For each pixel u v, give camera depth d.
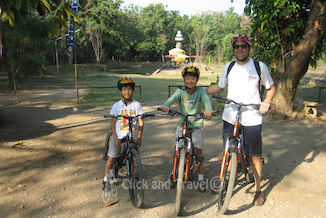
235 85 3.29
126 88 3.53
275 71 8.27
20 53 16.98
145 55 64.44
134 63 56.88
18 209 3.25
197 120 3.66
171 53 49.97
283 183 3.89
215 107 9.35
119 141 3.53
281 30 7.94
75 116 8.51
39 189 3.76
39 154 5.13
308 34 7.30
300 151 5.14
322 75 18.08
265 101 3.16
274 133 6.35
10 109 9.60
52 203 3.40
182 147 3.33
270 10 7.79
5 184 3.90
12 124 7.41
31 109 9.65
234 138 3.13
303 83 18.52
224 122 3.49
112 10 46.22
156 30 62.22
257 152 3.27
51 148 5.49
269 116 7.79
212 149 5.38
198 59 59.44
